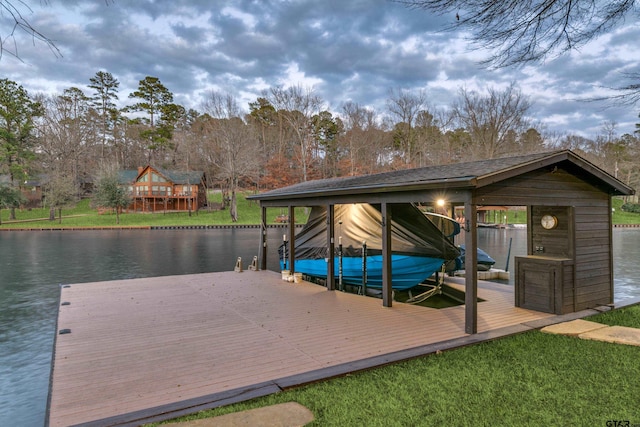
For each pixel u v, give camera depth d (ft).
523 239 79.77
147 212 139.85
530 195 16.52
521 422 8.39
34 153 136.56
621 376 10.67
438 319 17.25
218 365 12.08
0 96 121.08
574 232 18.15
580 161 17.26
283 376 11.07
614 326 15.48
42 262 47.96
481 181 14.15
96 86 181.98
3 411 12.96
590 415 8.65
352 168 134.41
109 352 13.38
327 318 17.66
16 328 21.93
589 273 18.81
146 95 178.60
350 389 10.15
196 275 30.94
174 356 12.94
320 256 27.63
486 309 19.07
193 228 109.70
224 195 144.87
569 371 11.06
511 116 105.09
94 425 8.45
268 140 155.63
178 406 9.29
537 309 18.49
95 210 143.02
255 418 8.57
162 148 173.27
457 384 10.30
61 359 12.72
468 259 15.12
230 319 17.65
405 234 24.23
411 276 23.53
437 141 131.64
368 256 24.62
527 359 12.08
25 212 136.56
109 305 20.63
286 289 25.09
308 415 8.71
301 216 130.52
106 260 49.70
